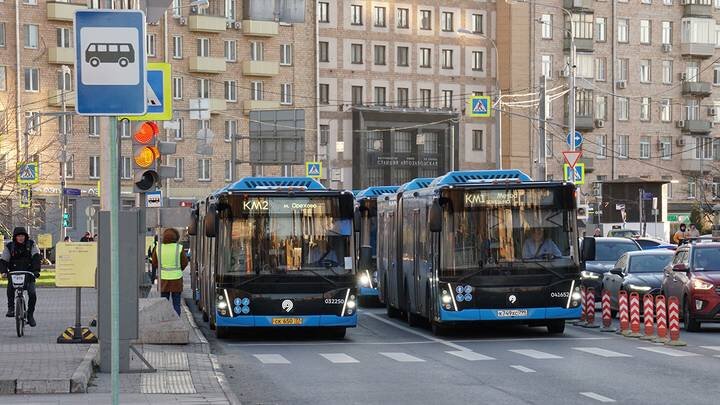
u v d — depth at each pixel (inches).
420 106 7362.2
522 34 7436.0
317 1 7052.2
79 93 816.9
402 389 1243.8
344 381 1325.0
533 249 1911.9
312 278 1920.5
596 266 2770.7
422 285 2085.4
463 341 1884.8
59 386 1157.7
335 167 7116.1
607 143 7731.3
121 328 1299.2
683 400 1123.3
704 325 2252.7
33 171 4815.5
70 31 6225.4
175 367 1409.9
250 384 1302.9
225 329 1978.3
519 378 1334.9
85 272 1574.8
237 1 6801.2
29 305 1791.3
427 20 7401.6
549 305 1907.0
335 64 7150.6
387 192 2883.9
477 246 1909.4
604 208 6269.7
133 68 821.2
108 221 1293.1
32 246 1797.5
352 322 1927.9
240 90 6811.0
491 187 1919.3
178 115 6604.3
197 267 2741.1
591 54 7652.6
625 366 1454.2
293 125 4722.0
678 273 2155.5
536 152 7440.9
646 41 7859.3
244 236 1923.0
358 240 1953.7
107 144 1365.7
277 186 1983.3
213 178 6732.3
